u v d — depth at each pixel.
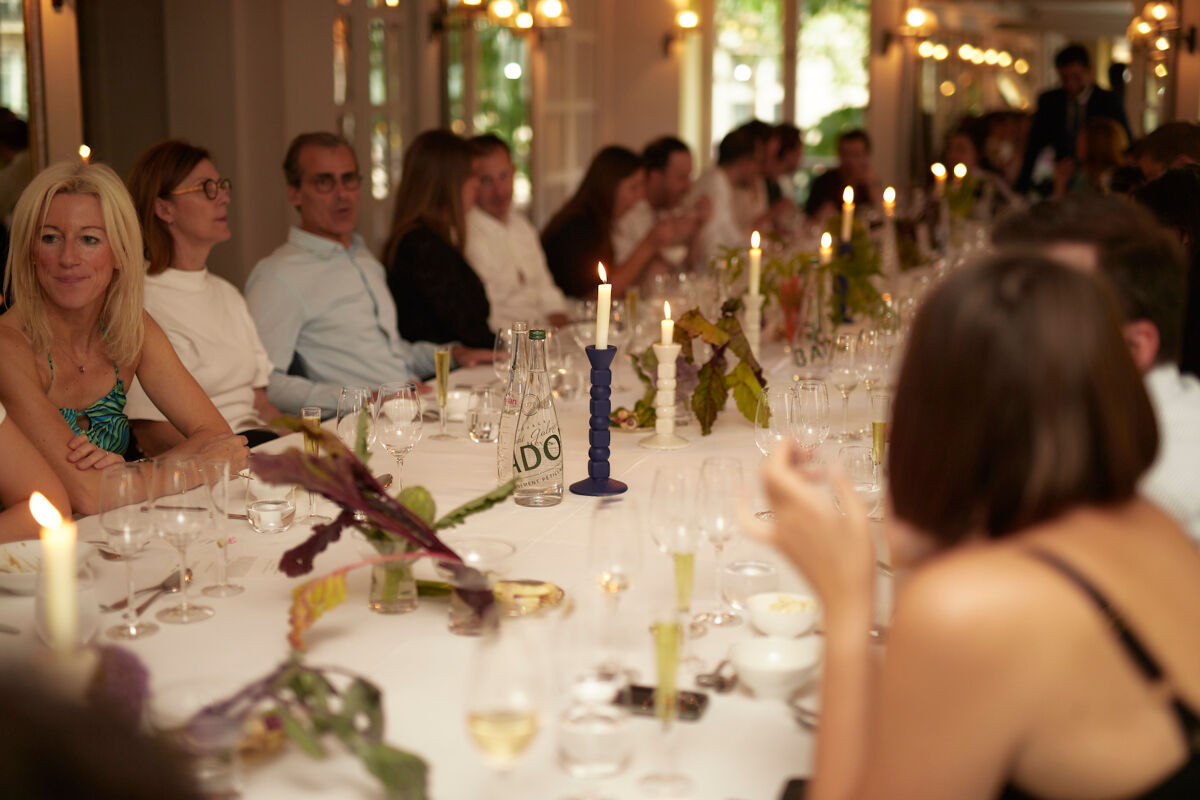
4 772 0.52
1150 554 0.99
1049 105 7.70
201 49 5.39
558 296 5.13
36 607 1.36
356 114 6.02
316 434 1.44
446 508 2.02
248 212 5.50
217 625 1.50
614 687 1.11
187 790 0.58
